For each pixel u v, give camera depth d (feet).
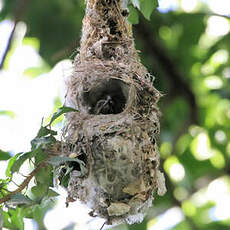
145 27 45.98
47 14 42.45
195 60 49.39
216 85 50.06
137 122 28.43
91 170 27.43
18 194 25.70
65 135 28.19
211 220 50.52
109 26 30.48
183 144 50.19
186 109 49.01
